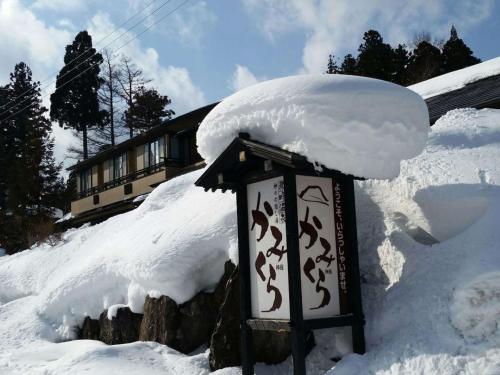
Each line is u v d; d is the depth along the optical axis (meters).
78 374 6.69
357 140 4.99
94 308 9.28
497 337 4.24
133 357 7.00
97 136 41.12
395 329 5.10
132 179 26.47
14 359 8.35
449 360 4.33
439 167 6.45
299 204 5.21
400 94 5.29
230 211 7.77
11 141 41.72
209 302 7.37
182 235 7.93
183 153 24.39
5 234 31.97
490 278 4.44
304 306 5.06
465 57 29.88
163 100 37.94
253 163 5.60
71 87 38.75
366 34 32.97
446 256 5.18
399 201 6.36
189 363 6.55
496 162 6.27
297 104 4.93
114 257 9.34
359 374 4.88
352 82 5.11
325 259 5.26
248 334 5.54
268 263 5.41
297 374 4.86
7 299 13.88
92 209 29.28
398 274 5.71
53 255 14.25
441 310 4.73
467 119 8.49
